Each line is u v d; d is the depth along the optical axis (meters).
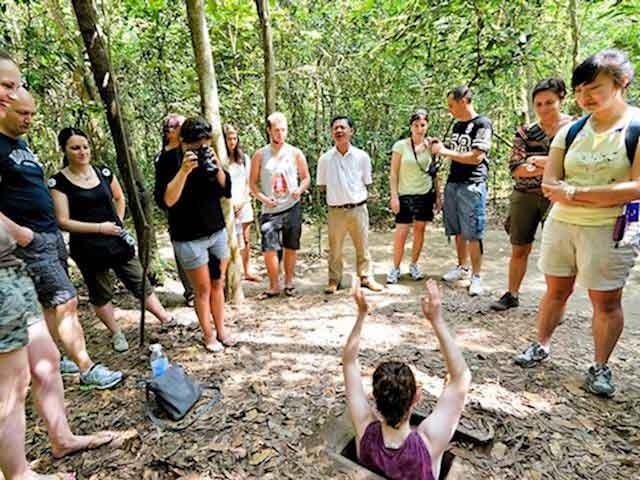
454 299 3.63
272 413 2.14
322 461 1.82
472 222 3.59
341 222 3.78
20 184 2.07
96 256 2.76
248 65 6.07
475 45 4.52
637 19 4.62
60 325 2.33
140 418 2.15
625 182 2.01
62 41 4.10
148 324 3.29
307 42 5.99
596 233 2.09
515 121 6.71
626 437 1.94
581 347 2.72
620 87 1.96
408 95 6.30
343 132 3.63
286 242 3.85
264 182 3.72
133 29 6.16
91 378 2.43
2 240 1.54
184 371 2.48
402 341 2.87
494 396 2.22
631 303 3.42
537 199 3.02
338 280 3.93
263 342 2.92
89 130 4.63
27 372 1.63
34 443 2.03
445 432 1.66
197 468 1.82
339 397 2.26
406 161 3.95
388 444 1.63
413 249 4.18
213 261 2.71
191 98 6.35
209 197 2.57
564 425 2.01
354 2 6.05
